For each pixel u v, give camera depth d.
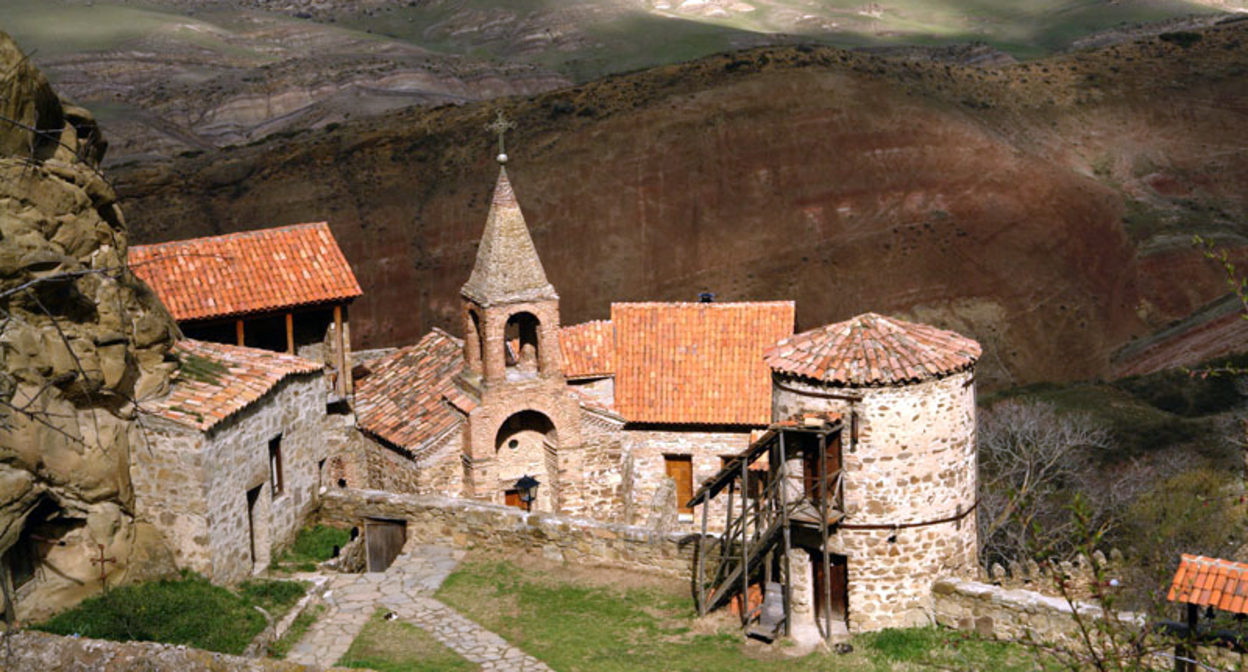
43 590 27.41
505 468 39.16
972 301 104.50
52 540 27.89
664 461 41.91
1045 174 117.75
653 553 31.44
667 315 42.97
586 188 114.31
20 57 26.98
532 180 114.75
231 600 28.70
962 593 28.56
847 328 29.78
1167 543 39.44
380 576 31.69
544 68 188.75
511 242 37.41
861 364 28.66
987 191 114.31
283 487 33.12
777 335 42.06
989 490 46.81
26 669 20.22
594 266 108.31
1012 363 98.81
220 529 29.78
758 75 126.31
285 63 170.75
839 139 118.38
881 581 29.20
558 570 32.09
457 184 114.31
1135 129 128.62
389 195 112.75
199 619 27.28
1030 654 26.06
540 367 38.16
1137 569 32.94
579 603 30.34
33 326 26.58
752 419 40.44
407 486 38.59
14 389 25.25
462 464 38.47
